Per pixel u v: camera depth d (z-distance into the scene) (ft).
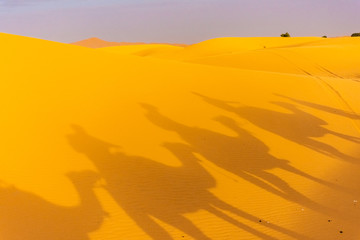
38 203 28.45
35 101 45.03
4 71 49.75
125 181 32.83
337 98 66.23
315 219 28.76
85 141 38.96
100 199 29.81
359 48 171.12
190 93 56.34
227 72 71.36
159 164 36.24
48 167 33.71
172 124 45.39
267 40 303.07
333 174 37.55
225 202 30.91
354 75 131.54
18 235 24.47
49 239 24.44
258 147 42.50
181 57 239.30
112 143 39.24
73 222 26.55
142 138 41.14
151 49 311.88
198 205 30.19
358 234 26.71
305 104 59.88
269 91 63.41
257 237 26.13
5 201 28.22
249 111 52.80
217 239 25.77
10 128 38.93
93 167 34.50
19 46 58.75
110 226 26.48
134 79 58.08
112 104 48.26
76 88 50.55
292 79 74.28
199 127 45.60
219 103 54.08
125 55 71.46
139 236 25.62
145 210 28.89
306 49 162.81
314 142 45.98
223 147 41.45
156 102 51.08
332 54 157.48
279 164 39.01
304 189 33.94
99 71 58.03
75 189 30.86
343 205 31.19
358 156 42.75
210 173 35.65
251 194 32.45
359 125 54.54
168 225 27.14
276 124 49.88
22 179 31.45
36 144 37.11
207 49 258.57
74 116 43.65
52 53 60.03
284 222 28.27
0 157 34.12
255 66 144.15
